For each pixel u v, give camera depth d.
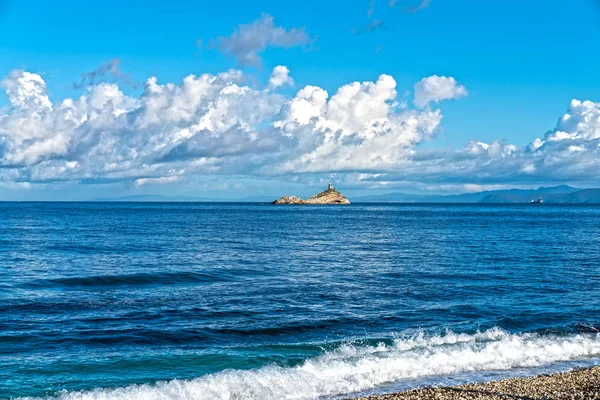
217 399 14.74
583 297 29.64
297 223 122.75
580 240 71.06
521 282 34.69
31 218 133.25
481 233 86.50
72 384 15.72
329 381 16.11
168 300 28.05
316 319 23.92
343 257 50.25
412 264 44.53
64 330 21.58
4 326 22.05
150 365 17.39
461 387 15.53
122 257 48.53
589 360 18.58
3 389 15.20
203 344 20.05
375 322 23.62
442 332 22.02
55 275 37.19
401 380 16.38
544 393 15.00
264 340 20.80
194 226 103.00
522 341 20.48
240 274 38.44
